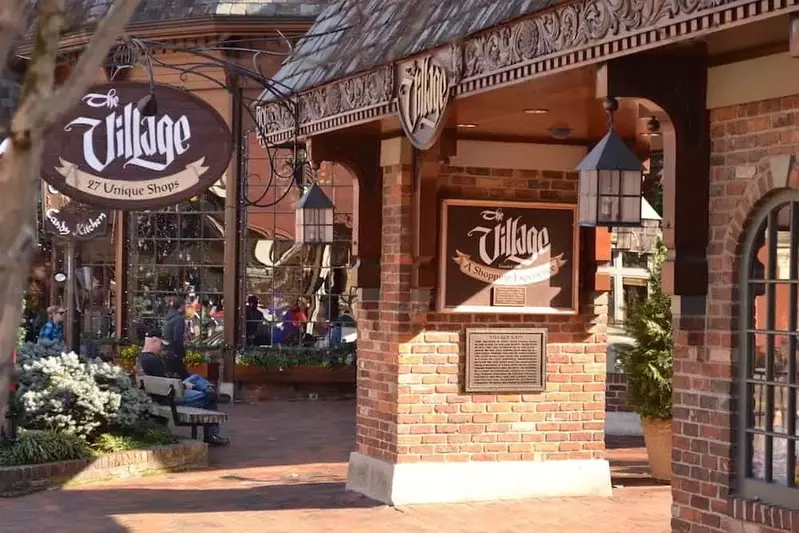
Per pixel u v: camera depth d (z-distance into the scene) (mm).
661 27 6469
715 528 7469
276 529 9883
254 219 21172
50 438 12227
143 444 13234
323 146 11086
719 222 7422
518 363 11109
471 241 10953
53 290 23562
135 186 11398
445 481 10914
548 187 11188
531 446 11164
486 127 10422
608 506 10820
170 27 20562
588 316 11320
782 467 7172
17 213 2982
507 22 7848
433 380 10938
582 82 7879
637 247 15609
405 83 9320
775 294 7188
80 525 10133
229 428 16938
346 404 20234
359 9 7641
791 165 6883
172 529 9938
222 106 20828
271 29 20453
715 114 7422
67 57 16688
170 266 21734
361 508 10695
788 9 5684
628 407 16016
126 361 21500
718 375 7461
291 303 21156
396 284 10914
